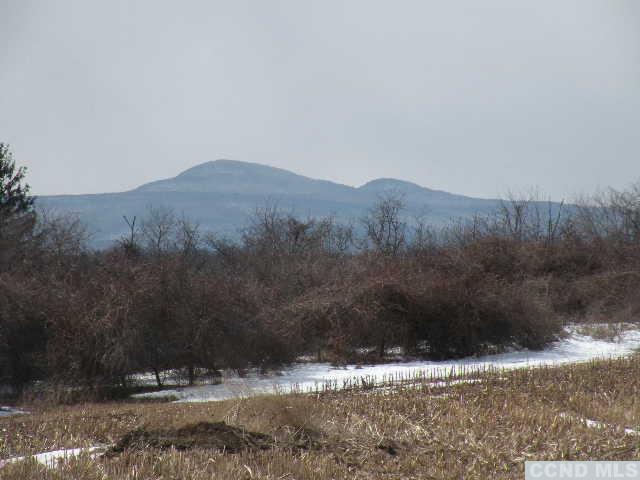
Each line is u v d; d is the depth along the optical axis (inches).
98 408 2534.5
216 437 1568.7
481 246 5625.0
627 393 2394.2
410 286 3929.6
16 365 3095.5
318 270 4598.9
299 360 3890.3
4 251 4106.8
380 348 3949.3
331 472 1402.6
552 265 5757.9
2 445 1646.2
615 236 6761.8
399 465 1480.1
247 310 3474.4
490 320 3949.3
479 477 1405.0
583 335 4507.9
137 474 1295.5
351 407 2097.7
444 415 1999.3
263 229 6840.6
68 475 1298.0
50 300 3181.6
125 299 3110.2
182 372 3435.0
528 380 2667.3
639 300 5049.2
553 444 1638.8
